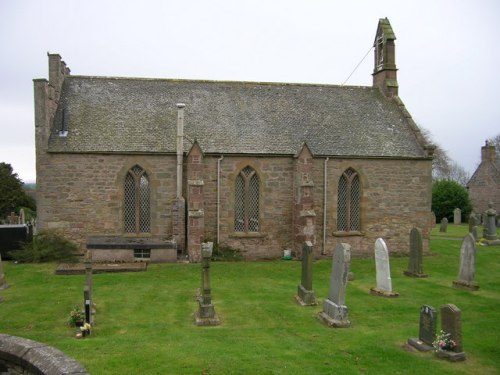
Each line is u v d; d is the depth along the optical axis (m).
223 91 34.06
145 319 17.45
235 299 20.53
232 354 13.59
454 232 47.59
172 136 30.22
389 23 36.59
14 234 28.80
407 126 34.03
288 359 13.35
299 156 29.25
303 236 29.11
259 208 30.50
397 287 23.00
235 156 29.88
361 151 31.42
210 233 30.00
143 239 28.53
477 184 69.19
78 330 15.73
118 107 31.28
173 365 12.68
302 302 19.73
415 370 12.84
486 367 13.19
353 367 12.91
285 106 33.81
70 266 25.86
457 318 13.83
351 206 31.75
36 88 27.84
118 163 28.81
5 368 9.41
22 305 19.00
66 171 28.39
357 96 35.81
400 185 32.03
